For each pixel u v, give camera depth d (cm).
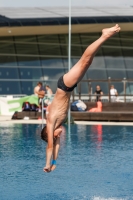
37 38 7306
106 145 2658
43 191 1509
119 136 3153
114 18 6950
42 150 2433
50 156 1259
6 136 3117
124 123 4447
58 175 1766
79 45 7469
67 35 7444
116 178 1717
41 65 7238
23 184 1611
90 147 2564
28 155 2258
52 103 1245
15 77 7088
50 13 7106
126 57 7519
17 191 1508
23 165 1977
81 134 3288
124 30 7562
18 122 4425
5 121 4572
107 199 1405
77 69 1177
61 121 1251
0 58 7119
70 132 3450
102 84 7112
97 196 1442
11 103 5272
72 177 1733
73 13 7119
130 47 7575
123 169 1891
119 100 6153
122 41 7562
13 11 7225
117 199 1404
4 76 7056
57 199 1402
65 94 1220
